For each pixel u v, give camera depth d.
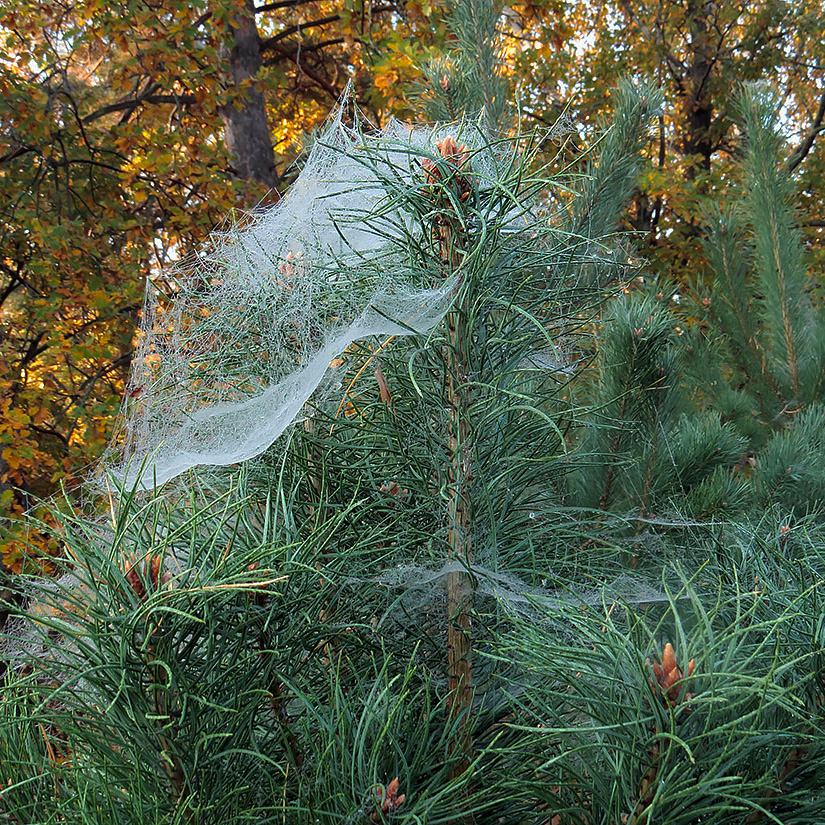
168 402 1.42
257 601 0.90
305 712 0.99
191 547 0.81
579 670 0.79
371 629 1.16
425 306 1.11
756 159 3.40
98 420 6.12
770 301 3.47
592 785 0.85
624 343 1.95
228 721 0.87
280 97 9.88
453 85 2.47
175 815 0.82
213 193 7.29
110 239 7.94
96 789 0.88
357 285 1.21
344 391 1.35
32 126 6.95
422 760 0.96
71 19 7.46
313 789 0.91
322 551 1.04
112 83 7.84
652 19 12.20
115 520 0.83
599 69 10.77
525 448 1.28
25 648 0.96
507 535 1.24
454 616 1.12
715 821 0.79
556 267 1.26
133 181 7.11
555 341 1.47
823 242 9.30
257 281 1.33
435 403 1.17
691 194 8.72
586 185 2.34
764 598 0.94
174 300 1.43
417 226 1.28
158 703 0.79
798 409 3.39
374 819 0.83
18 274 7.59
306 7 9.60
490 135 2.20
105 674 0.77
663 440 2.05
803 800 0.79
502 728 1.08
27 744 0.99
